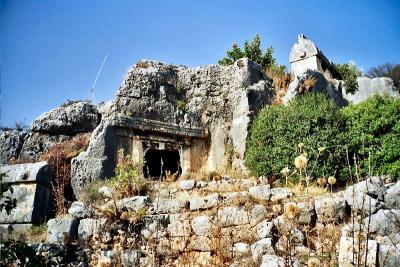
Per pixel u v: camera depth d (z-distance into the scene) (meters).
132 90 16.62
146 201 11.69
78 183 14.21
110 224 10.67
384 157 12.34
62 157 15.16
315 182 12.09
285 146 13.28
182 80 18.00
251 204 10.38
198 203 11.55
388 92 17.84
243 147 15.75
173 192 12.95
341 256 4.65
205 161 16.92
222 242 9.16
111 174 14.85
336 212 9.20
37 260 5.51
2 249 5.34
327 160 12.55
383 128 13.12
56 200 12.76
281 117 14.02
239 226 10.16
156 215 11.09
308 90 16.55
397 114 13.31
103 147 15.02
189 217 11.03
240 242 9.17
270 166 13.35
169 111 16.92
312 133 13.35
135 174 13.10
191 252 9.20
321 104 14.18
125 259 8.80
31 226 11.78
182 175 15.63
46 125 17.62
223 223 10.29
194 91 17.86
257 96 16.91
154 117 16.59
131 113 16.22
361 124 13.37
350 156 12.87
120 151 15.23
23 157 17.06
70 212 11.07
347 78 18.44
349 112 14.03
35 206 12.10
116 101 16.34
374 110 13.51
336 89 18.02
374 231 8.01
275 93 17.77
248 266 7.97
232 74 17.97
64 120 17.84
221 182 13.02
